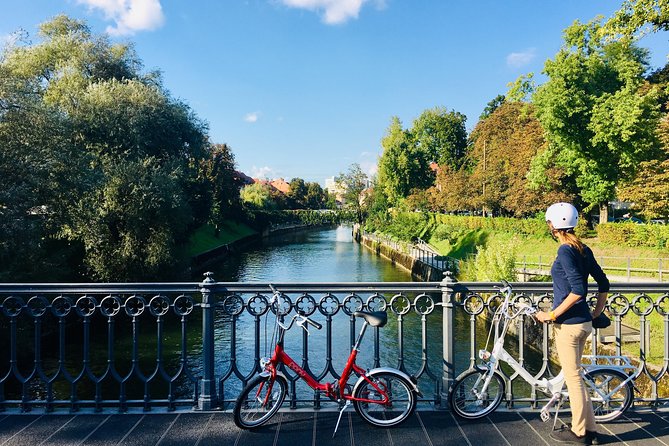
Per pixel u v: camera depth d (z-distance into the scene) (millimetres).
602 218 30484
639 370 4496
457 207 49469
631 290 4680
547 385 4227
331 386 4312
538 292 4676
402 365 4668
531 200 35281
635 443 3939
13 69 22781
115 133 25375
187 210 28016
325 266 47031
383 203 72000
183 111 29969
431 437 4035
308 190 141500
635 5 15008
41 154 19094
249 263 48844
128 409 4578
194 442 3922
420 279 39375
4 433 4074
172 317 22750
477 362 4828
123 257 23516
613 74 26984
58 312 4648
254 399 4301
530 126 38312
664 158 25656
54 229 21734
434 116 75750
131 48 31344
